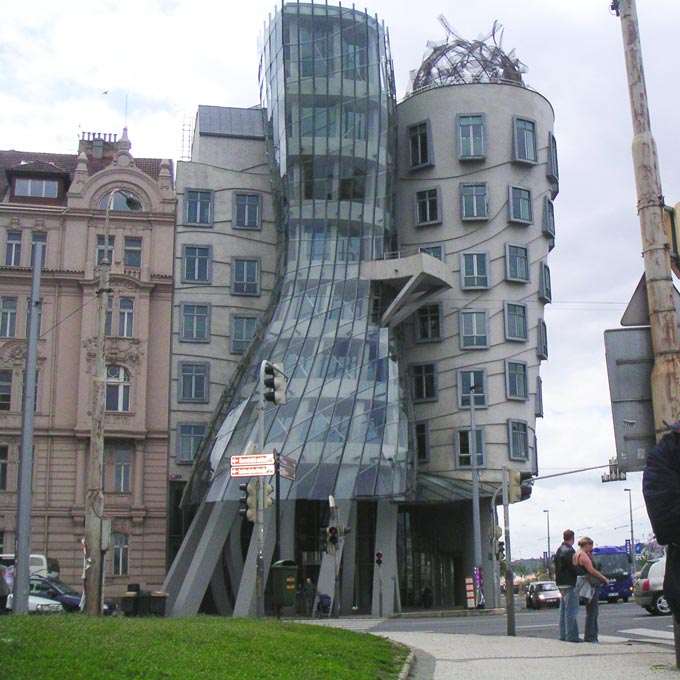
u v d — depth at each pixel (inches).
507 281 2400.3
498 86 2487.7
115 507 2258.9
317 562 2265.0
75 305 2342.5
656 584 1202.6
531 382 2404.0
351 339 2170.3
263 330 2233.0
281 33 2428.6
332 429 2012.8
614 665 537.6
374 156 2373.3
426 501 2202.3
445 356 2364.7
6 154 2628.0
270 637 628.7
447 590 2428.6
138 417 2295.8
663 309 476.4
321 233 2317.9
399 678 505.4
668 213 487.5
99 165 2632.9
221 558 2162.9
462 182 2442.2
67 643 468.1
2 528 2214.6
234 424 2064.5
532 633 968.9
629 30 511.8
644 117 498.6
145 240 2417.6
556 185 2578.7
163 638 556.7
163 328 2385.6
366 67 2415.1
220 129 2556.6
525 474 1669.5
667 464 325.1
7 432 2251.5
